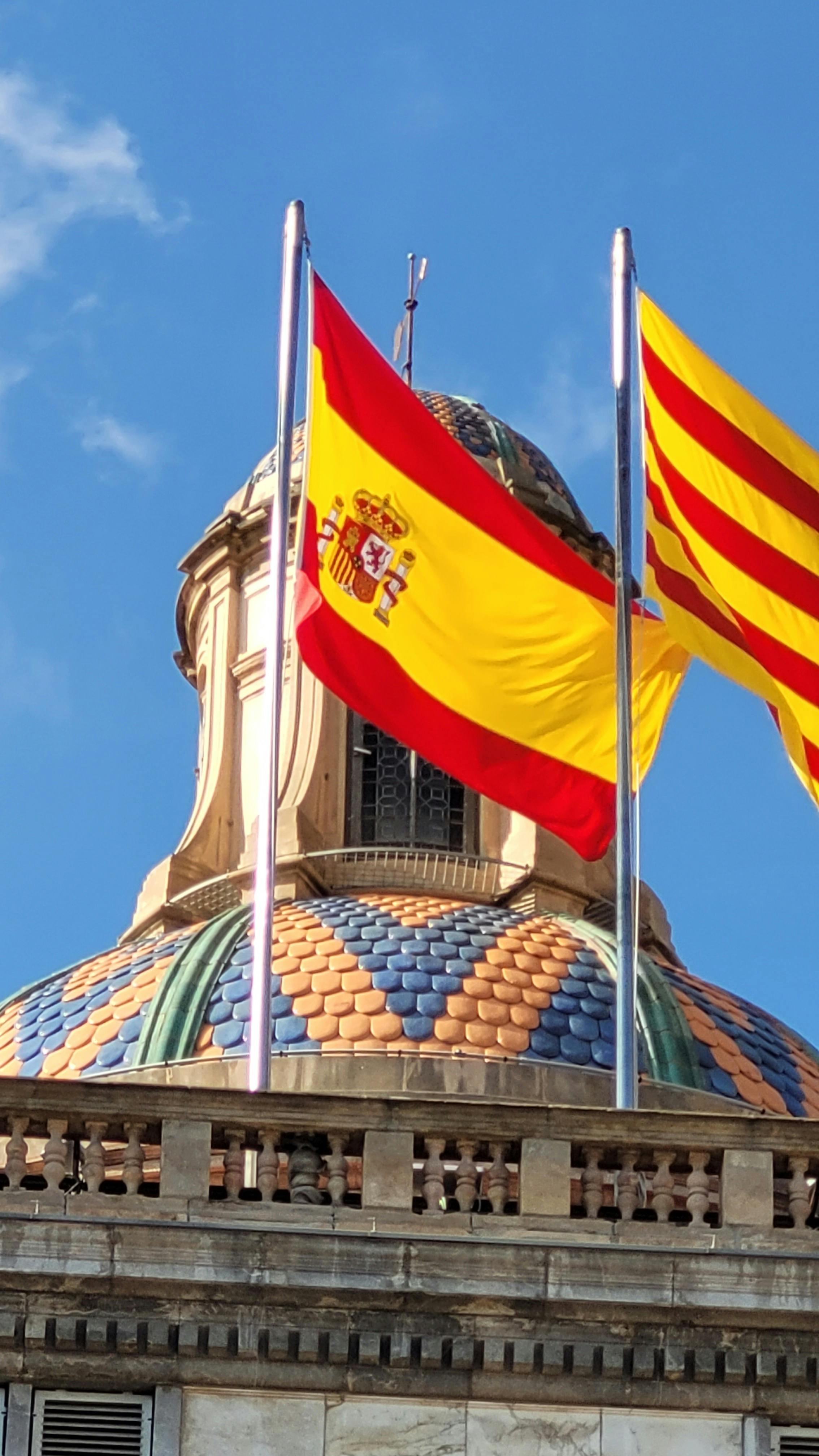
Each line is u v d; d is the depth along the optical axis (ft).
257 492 196.95
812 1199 104.63
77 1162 103.45
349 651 123.54
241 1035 158.30
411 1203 102.06
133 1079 157.28
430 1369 100.94
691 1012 166.91
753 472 125.80
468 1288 100.68
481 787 123.24
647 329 127.24
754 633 123.24
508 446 197.26
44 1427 99.81
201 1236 100.53
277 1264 100.42
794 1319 101.30
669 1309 100.94
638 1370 100.99
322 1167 103.71
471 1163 102.78
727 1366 101.19
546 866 180.45
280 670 122.01
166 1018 159.84
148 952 168.76
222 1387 100.42
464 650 124.57
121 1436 99.86
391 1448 100.27
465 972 162.09
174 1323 100.37
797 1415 101.30
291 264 128.26
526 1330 101.04
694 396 126.31
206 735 193.67
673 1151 103.04
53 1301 100.22
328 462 125.70
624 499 123.65
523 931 167.32
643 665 126.52
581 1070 156.87
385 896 176.14
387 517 125.39
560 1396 100.94
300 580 124.57
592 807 124.16
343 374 126.52
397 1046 157.07
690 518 124.36
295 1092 102.73
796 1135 103.09
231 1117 102.32
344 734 188.44
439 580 125.18
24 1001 167.43
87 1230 100.32
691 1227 102.27
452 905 173.37
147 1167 112.57
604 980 163.32
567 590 125.90
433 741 123.44
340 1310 100.73
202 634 197.47
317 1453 100.01
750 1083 163.53
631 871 117.29
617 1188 103.04
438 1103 102.73
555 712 124.67
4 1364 99.86
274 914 168.86
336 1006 159.12
